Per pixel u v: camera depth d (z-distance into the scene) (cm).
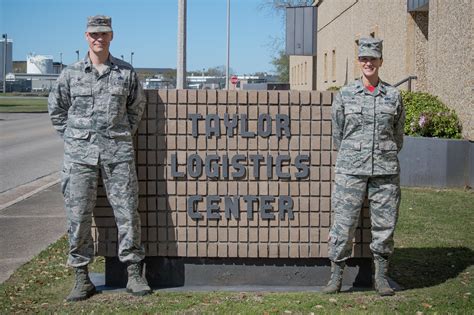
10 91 9806
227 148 607
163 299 578
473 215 962
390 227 584
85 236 584
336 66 2920
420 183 1247
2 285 650
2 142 2436
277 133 604
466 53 1241
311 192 608
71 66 574
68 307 562
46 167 1744
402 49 1725
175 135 606
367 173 575
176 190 608
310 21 3666
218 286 618
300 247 610
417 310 550
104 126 569
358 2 2358
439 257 737
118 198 577
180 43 1267
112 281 622
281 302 568
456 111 1295
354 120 577
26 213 1070
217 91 604
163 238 610
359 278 621
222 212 609
